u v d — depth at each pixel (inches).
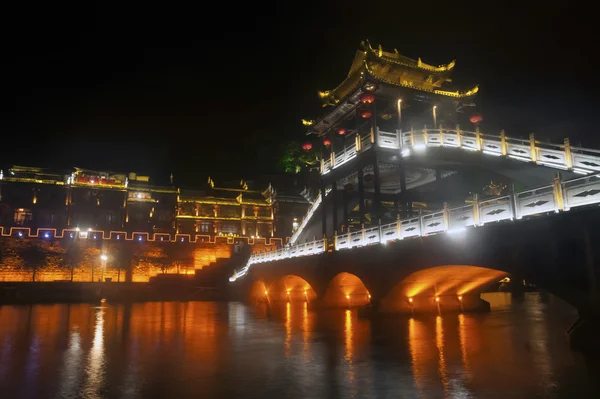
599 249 586.6
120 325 1119.0
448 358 621.6
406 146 1282.0
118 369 581.6
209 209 3184.1
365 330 930.1
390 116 1435.8
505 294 2332.7
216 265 2866.6
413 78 1440.7
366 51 1353.3
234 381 509.4
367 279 1142.3
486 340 772.0
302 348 735.1
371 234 1151.6
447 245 853.8
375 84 1299.2
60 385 498.9
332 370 560.1
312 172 2758.4
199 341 829.8
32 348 758.5
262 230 3265.3
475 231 786.8
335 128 1596.9
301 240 1975.9
